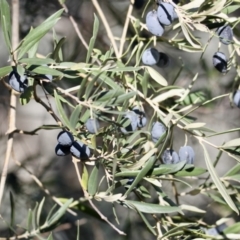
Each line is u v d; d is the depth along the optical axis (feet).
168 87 3.93
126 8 5.27
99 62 3.96
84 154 3.60
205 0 3.66
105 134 3.62
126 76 3.95
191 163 3.76
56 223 4.02
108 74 3.81
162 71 5.18
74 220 5.38
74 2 5.41
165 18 3.69
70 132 3.58
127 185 3.74
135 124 3.67
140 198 3.91
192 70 5.18
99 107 3.49
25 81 3.56
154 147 3.66
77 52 5.28
